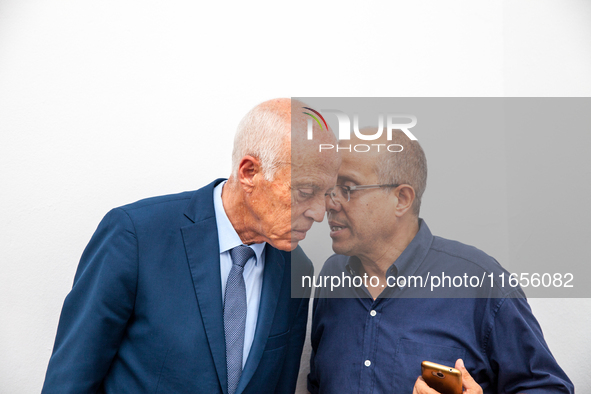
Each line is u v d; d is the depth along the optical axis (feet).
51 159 3.83
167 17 4.06
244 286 3.19
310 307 4.36
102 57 3.93
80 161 3.89
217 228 3.18
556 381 2.97
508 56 4.44
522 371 3.13
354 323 3.48
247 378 3.04
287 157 2.84
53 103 3.83
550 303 4.23
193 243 3.07
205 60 4.14
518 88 4.32
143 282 2.93
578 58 4.29
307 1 4.28
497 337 3.19
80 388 2.81
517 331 3.15
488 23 4.46
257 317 3.24
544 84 4.27
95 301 2.86
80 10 3.88
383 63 4.36
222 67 4.17
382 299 3.39
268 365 3.24
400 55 4.36
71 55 3.87
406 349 3.21
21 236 3.78
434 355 3.15
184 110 4.10
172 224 3.10
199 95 4.13
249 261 3.29
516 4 4.44
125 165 3.98
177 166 4.08
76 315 2.97
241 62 4.20
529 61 4.41
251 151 2.92
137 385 2.96
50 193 3.83
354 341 3.43
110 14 3.95
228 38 4.17
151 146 4.04
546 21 4.40
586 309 4.21
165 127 4.06
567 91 4.24
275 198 2.89
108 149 3.95
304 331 3.73
